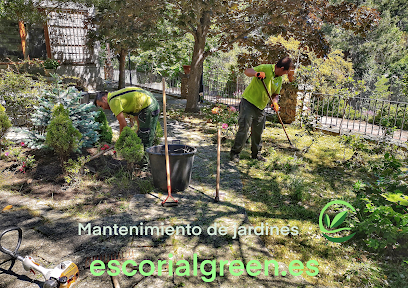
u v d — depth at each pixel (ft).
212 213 11.64
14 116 19.36
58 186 13.28
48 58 36.32
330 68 39.78
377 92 45.65
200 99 36.50
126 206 11.94
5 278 8.06
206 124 25.46
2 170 14.52
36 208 11.55
